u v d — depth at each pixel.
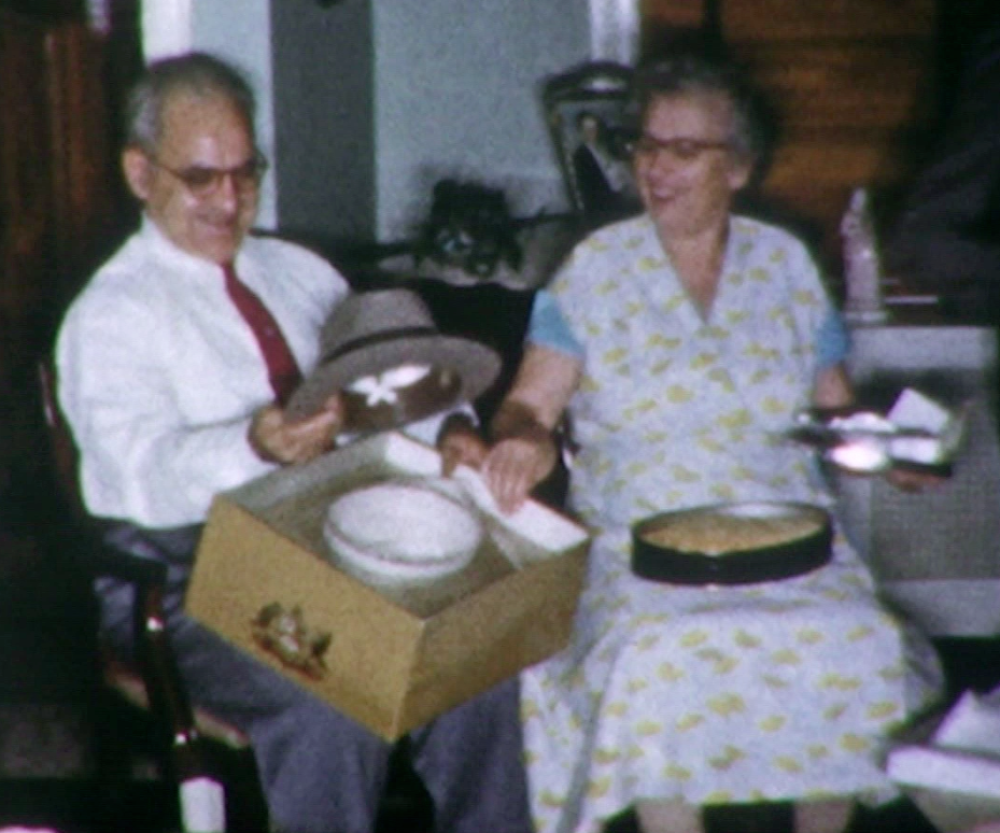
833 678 3.57
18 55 5.98
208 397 3.79
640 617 3.58
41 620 5.44
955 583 5.01
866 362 4.87
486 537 3.57
